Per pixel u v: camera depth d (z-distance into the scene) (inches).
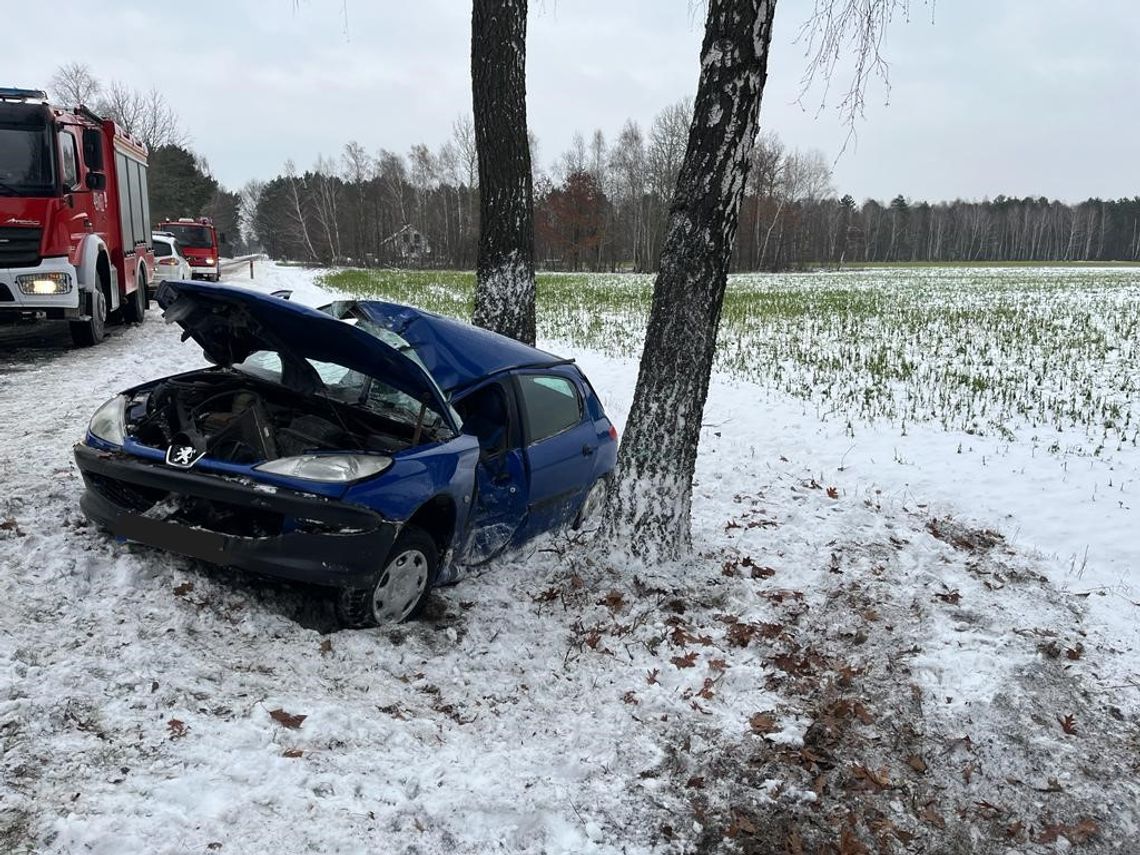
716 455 369.4
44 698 128.1
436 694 160.2
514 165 320.2
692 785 143.9
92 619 156.6
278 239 4763.8
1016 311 1022.4
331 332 173.6
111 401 197.0
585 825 129.0
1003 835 143.4
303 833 110.9
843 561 251.1
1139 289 1561.3
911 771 156.6
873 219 5177.2
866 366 599.5
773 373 580.1
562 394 247.8
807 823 139.8
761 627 205.3
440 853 115.8
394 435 199.9
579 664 180.5
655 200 3307.1
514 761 141.1
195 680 143.1
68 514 201.6
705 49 206.4
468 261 3442.4
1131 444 389.1
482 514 207.9
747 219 3378.4
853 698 177.8
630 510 229.6
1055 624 217.8
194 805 111.9
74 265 457.4
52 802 106.7
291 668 155.3
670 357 223.6
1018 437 404.8
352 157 4121.6
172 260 882.1
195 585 172.7
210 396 194.5
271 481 159.0
